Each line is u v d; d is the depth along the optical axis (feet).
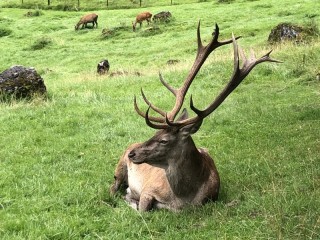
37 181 24.44
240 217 18.49
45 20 157.99
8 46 128.36
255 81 50.60
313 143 27.78
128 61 99.45
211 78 53.57
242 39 95.55
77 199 21.95
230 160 26.23
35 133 34.04
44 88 48.06
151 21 136.46
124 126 35.50
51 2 190.60
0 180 24.79
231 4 146.30
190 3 171.42
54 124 36.65
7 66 110.42
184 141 18.90
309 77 48.01
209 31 114.62
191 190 19.69
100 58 106.52
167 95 46.93
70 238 18.37
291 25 73.05
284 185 21.25
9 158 28.60
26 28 146.72
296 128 31.71
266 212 18.12
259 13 124.67
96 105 43.06
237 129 33.30
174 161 19.11
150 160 18.98
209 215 19.15
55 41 127.13
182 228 18.53
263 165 24.84
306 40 68.74
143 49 108.27
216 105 18.63
